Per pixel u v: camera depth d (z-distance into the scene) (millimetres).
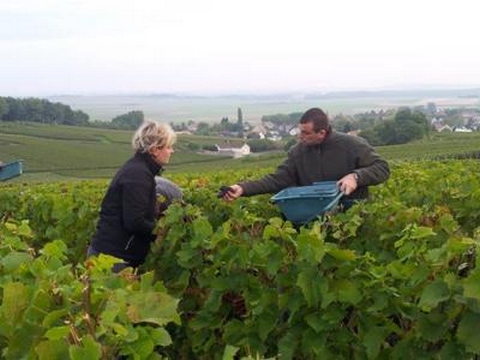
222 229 3537
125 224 4039
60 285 2385
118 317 2100
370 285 2836
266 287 3293
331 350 2979
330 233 3982
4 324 2229
